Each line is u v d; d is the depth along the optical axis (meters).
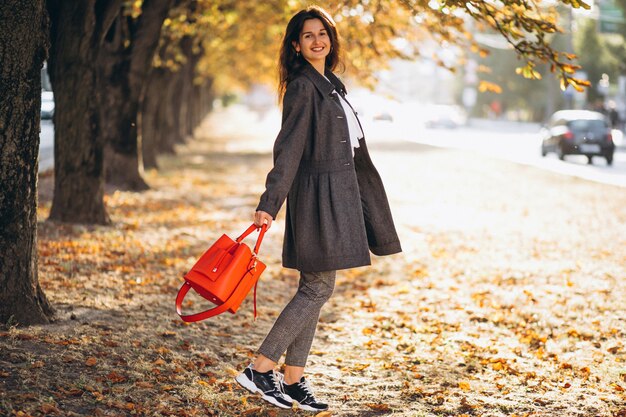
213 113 96.56
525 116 92.69
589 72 60.25
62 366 4.91
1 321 5.60
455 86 97.44
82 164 11.73
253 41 26.36
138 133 16.83
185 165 25.27
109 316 6.48
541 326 7.25
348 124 4.41
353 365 5.87
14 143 5.54
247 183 20.94
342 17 10.80
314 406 4.66
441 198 18.72
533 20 6.38
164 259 9.70
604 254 11.28
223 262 4.23
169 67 21.95
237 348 6.08
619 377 5.64
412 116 97.38
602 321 7.40
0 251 5.61
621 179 22.97
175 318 6.75
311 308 4.50
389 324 7.31
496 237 13.02
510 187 21.17
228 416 4.53
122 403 4.47
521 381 5.55
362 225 4.34
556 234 13.29
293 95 4.30
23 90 5.49
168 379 5.02
